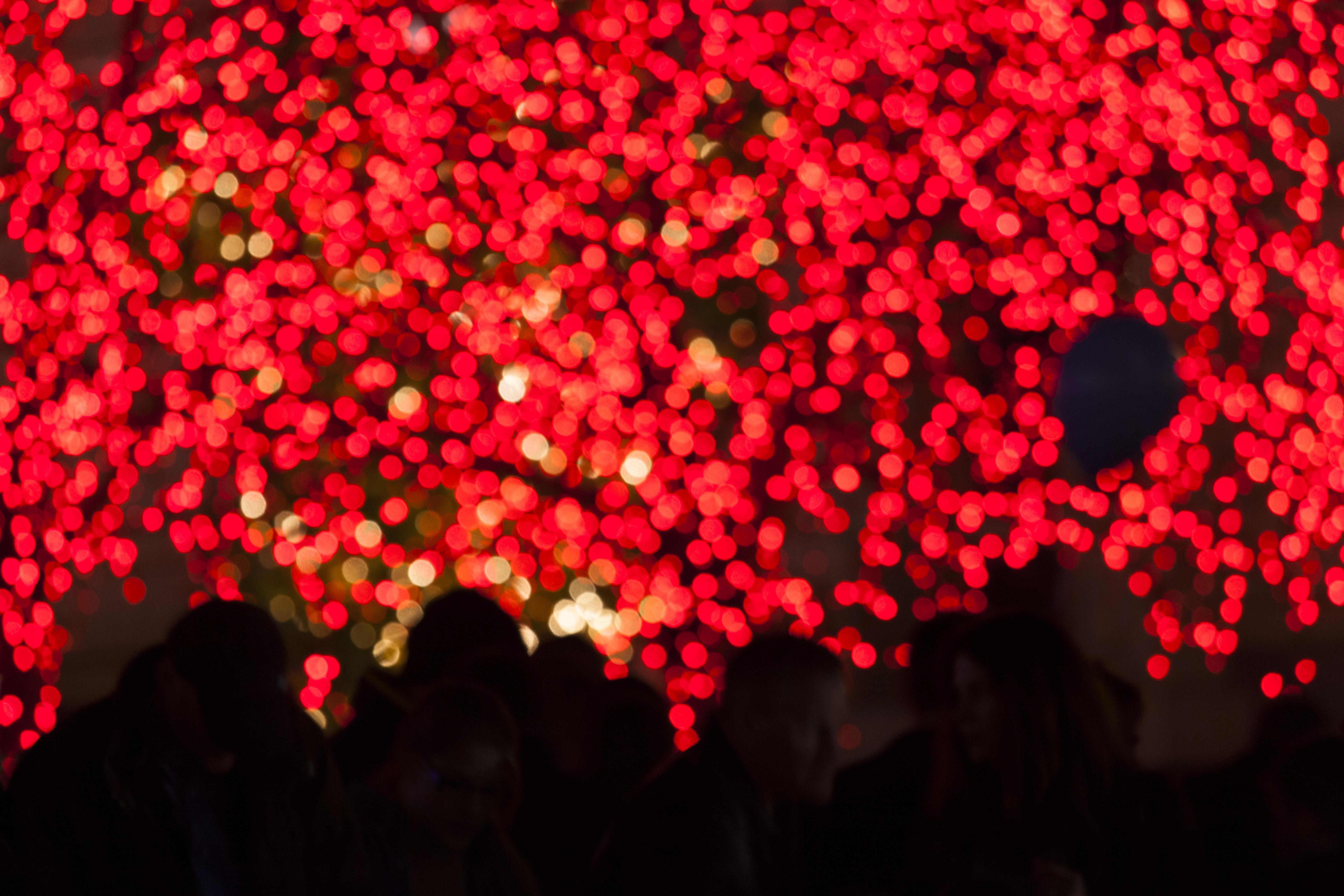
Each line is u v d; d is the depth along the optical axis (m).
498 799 9.98
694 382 23.80
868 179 25.00
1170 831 9.80
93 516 22.44
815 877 11.02
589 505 24.05
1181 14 22.45
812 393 24.12
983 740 9.70
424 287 24.08
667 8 22.44
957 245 25.61
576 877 11.82
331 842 9.79
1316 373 23.98
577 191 23.30
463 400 23.72
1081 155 22.91
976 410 24.75
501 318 23.39
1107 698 9.82
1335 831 10.45
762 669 9.36
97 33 27.05
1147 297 23.91
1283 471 24.06
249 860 9.39
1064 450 23.94
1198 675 27.42
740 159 24.78
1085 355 15.13
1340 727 22.00
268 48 24.02
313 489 24.83
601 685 13.26
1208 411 23.98
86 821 9.16
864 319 24.58
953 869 9.96
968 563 23.69
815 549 29.22
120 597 30.30
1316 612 25.66
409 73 22.33
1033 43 23.56
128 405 21.88
